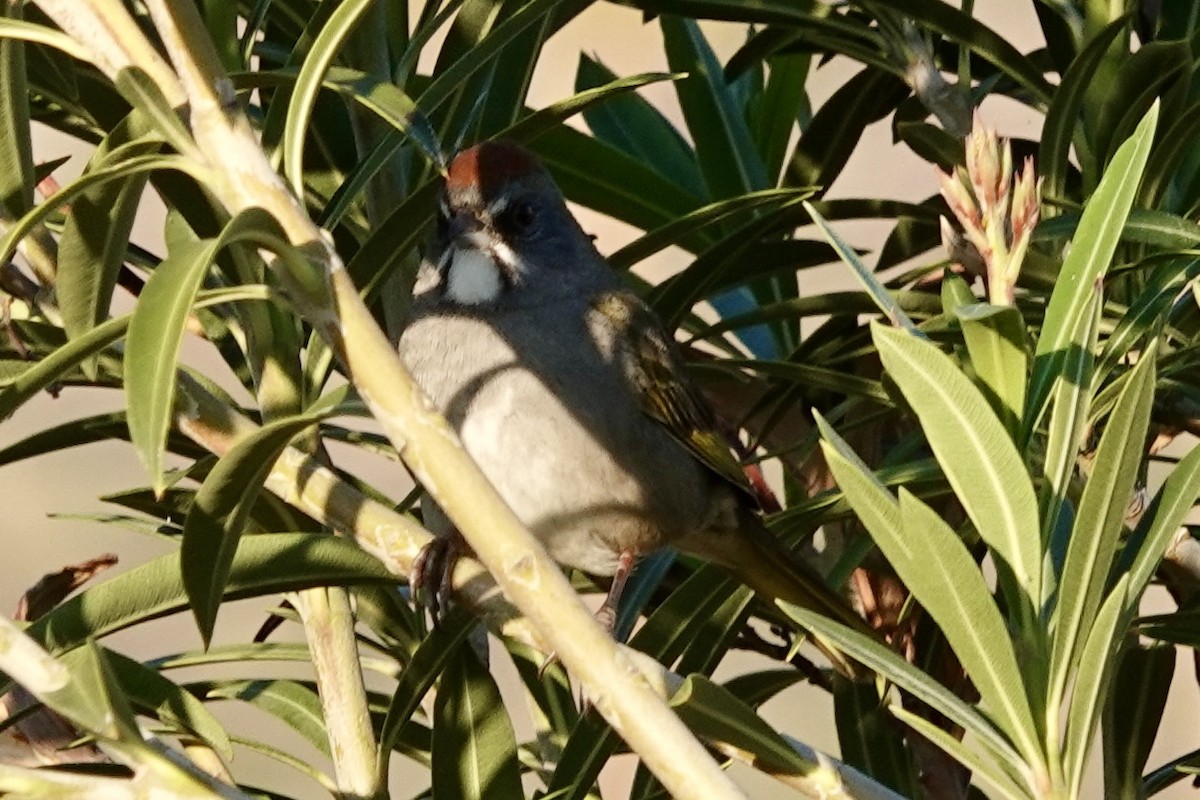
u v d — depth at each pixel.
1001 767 2.29
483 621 3.01
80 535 7.40
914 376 2.24
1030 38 7.75
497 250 3.87
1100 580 2.23
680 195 4.09
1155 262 2.94
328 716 3.05
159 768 2.20
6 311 3.02
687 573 4.28
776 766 2.43
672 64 4.17
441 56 3.43
